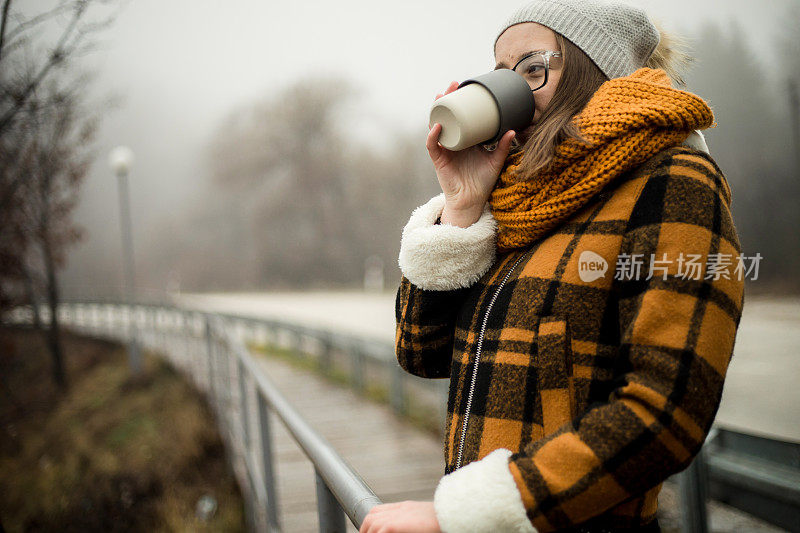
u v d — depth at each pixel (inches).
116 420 400.5
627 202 31.7
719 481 71.4
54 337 486.3
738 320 29.2
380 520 30.6
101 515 259.1
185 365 423.8
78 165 343.3
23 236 272.1
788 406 91.4
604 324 31.6
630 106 31.9
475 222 41.0
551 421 31.8
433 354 44.3
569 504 26.6
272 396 80.7
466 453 34.6
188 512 220.5
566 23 37.1
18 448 378.3
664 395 26.3
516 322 34.1
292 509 90.9
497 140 38.8
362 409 265.9
